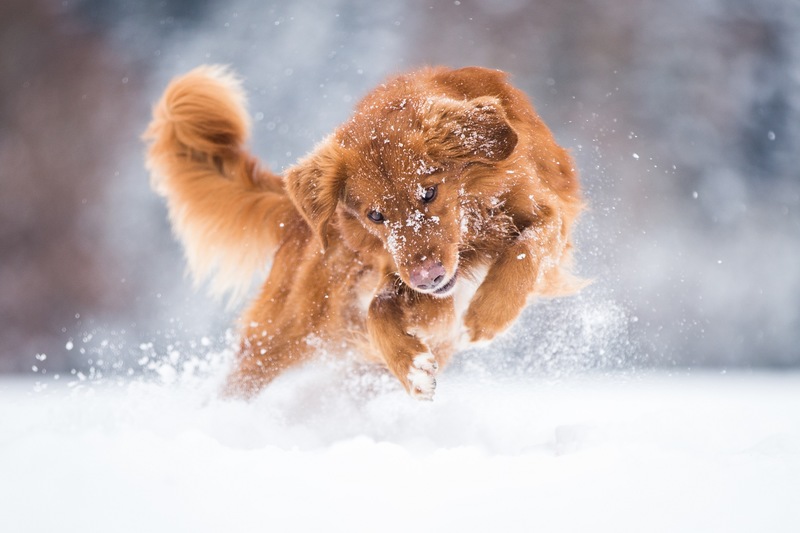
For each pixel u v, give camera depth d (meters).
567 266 8.95
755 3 27.77
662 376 17.06
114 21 28.39
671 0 27.84
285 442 7.99
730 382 15.85
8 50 28.27
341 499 5.16
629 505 4.95
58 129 27.66
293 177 7.89
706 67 27.33
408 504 5.07
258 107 26.89
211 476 5.59
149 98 27.80
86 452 6.11
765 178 26.05
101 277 25.62
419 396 7.67
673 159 25.94
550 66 27.48
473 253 8.06
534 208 7.88
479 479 5.52
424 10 27.66
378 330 7.96
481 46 27.56
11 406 10.28
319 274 9.22
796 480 5.25
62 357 24.05
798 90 27.28
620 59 27.44
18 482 5.48
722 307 23.70
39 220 26.62
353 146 7.66
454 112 7.54
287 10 27.69
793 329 23.92
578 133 26.62
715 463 5.64
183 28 28.34
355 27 27.50
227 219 10.36
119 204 26.58
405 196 7.42
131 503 5.09
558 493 5.18
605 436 7.02
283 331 9.48
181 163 10.57
